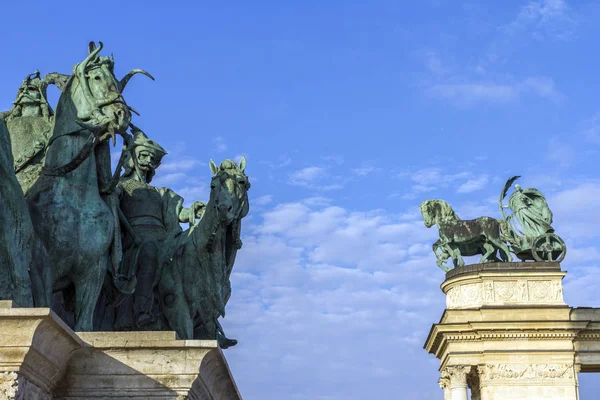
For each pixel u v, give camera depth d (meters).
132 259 13.53
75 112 11.92
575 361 51.44
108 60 12.15
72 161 11.62
